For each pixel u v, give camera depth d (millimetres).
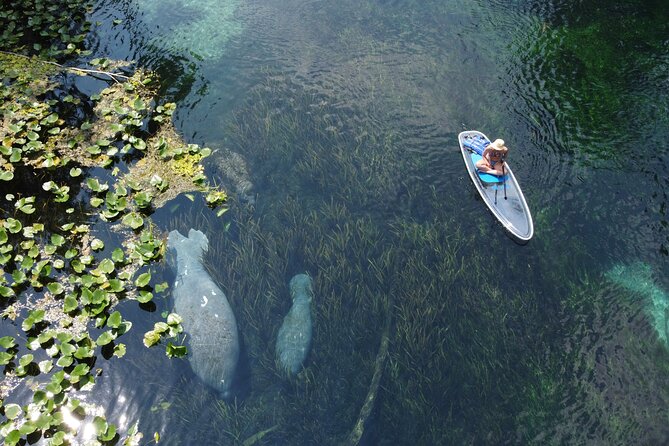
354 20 10938
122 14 11461
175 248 6965
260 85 9672
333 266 6848
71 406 5547
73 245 7129
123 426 5547
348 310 6410
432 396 5684
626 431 5402
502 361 5941
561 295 6516
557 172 7859
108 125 8773
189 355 5863
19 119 8688
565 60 9617
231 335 5898
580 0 10844
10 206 7652
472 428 5461
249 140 8633
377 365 5875
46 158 8172
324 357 6016
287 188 7965
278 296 6609
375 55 10078
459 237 7164
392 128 8695
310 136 8680
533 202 7531
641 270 6719
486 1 11055
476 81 9375
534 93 9070
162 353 6043
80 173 7941
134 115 8797
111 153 8297
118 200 7590
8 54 10094
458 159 8164
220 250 7098
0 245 6980
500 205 7340
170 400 5711
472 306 6430
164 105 9234
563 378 5793
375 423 5492
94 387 5770
